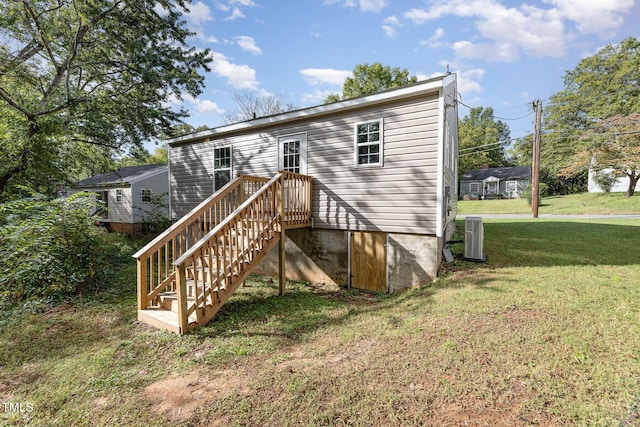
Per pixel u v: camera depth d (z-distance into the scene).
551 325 3.43
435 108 5.63
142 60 11.16
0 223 6.45
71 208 6.09
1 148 8.45
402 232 6.11
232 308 5.08
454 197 10.21
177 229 5.12
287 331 4.01
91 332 4.04
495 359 2.88
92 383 2.86
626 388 2.34
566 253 6.86
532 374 2.60
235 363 3.17
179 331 3.90
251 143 8.58
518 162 39.91
